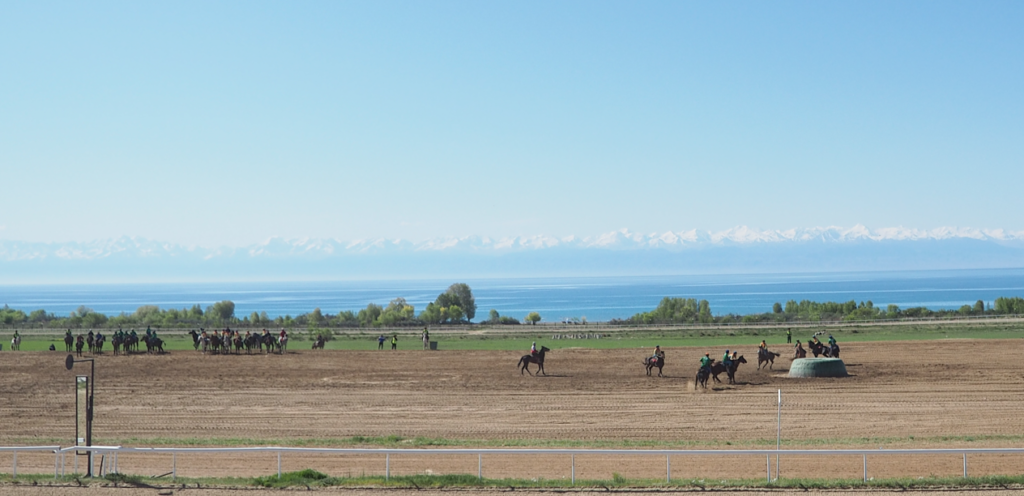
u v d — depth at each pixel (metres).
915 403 31.11
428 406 32.03
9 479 18.70
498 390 36.09
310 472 19.38
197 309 121.75
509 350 56.50
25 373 43.75
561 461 21.95
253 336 57.16
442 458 22.41
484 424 28.19
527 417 29.45
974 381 36.38
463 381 39.31
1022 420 27.62
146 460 22.17
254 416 30.06
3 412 31.20
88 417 19.45
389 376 41.66
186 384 38.84
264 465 21.50
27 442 25.12
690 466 21.28
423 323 103.50
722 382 37.50
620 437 25.62
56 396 35.25
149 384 38.91
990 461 21.36
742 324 85.19
